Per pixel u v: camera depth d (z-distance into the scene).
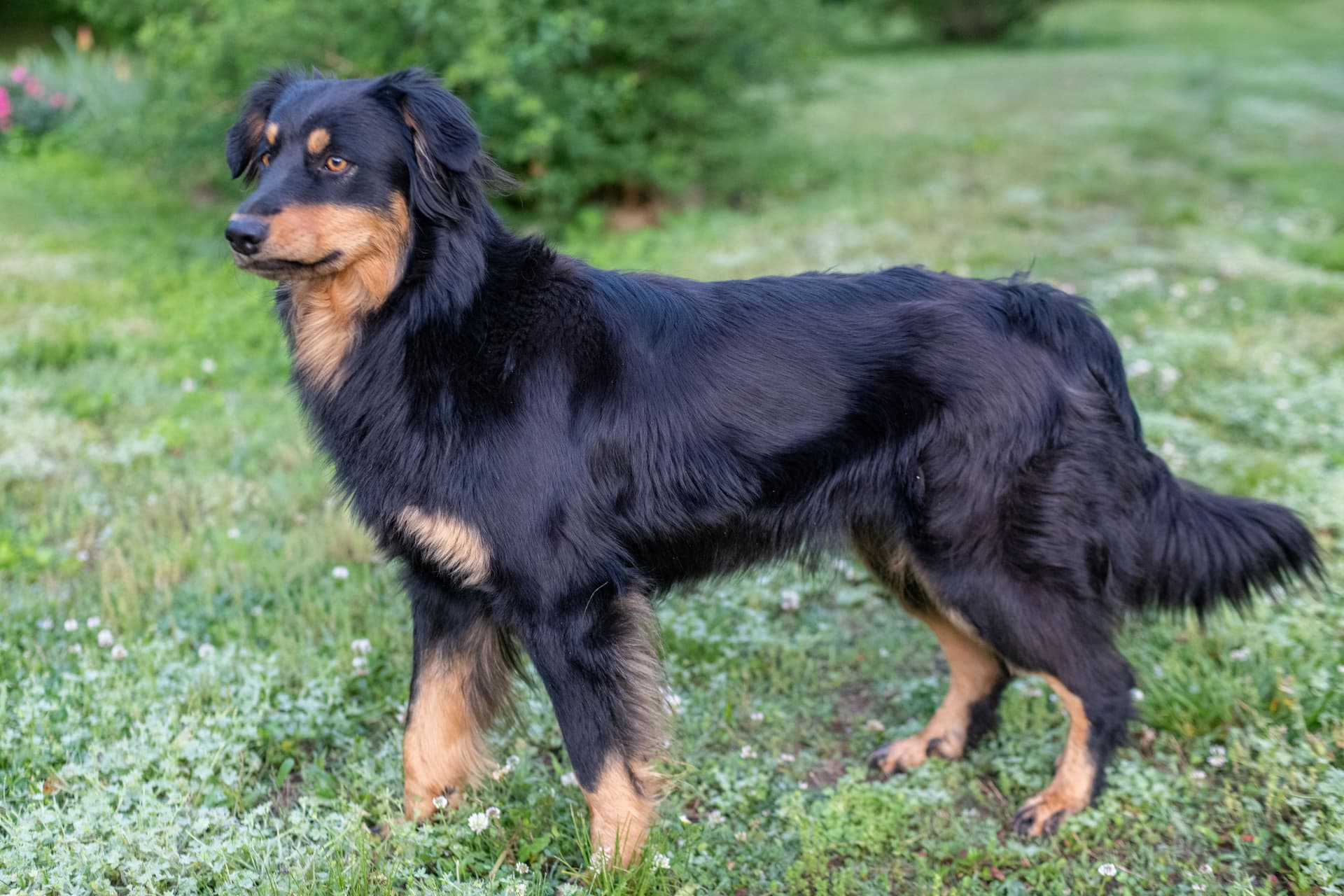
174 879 3.07
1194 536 3.54
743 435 3.27
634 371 3.21
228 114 9.66
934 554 3.35
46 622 4.26
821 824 3.37
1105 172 11.58
